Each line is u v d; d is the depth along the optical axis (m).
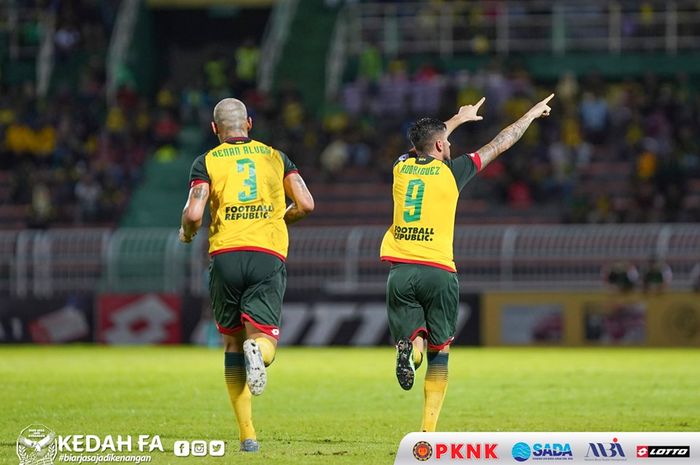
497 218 110.88
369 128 120.44
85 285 100.69
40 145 121.19
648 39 129.25
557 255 92.81
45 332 98.75
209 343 94.06
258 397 48.41
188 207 31.73
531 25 130.62
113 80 130.12
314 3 140.25
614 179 115.06
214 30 149.62
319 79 133.75
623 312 92.06
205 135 123.69
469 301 94.19
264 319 31.39
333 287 95.94
